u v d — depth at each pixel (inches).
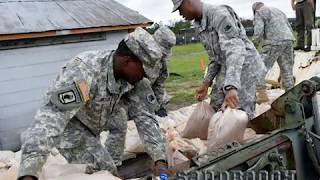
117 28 318.0
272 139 94.3
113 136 148.9
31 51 290.8
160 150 113.5
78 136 112.8
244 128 128.0
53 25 293.0
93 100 105.4
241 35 150.4
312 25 345.7
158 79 174.6
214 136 130.6
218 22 146.5
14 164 156.6
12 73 284.7
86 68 99.5
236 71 140.3
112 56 102.7
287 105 98.7
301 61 314.0
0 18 286.2
